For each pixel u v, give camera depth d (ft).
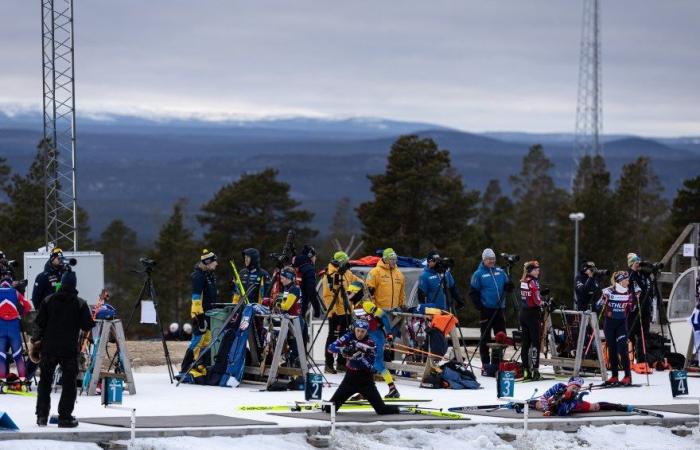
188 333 190.39
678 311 142.92
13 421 77.56
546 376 122.11
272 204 436.35
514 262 122.93
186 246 467.11
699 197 418.51
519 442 81.46
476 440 80.07
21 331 102.63
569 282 433.89
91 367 100.94
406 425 81.97
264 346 111.96
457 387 108.47
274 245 421.59
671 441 85.25
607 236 441.68
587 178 609.42
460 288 375.45
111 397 84.28
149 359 143.33
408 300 134.51
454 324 113.19
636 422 89.10
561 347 125.80
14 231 420.77
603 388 112.06
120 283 595.06
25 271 163.22
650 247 518.78
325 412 87.25
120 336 101.65
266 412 87.76
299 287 114.93
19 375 100.94
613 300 112.78
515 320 253.65
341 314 119.24
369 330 99.40
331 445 76.84
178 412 88.28
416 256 408.05
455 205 419.95
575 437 84.43
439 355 112.37
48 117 191.31
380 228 415.85
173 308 463.01
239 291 112.78
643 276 128.77
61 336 77.46
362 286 113.80
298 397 100.22
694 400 102.17
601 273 127.44
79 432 73.31
